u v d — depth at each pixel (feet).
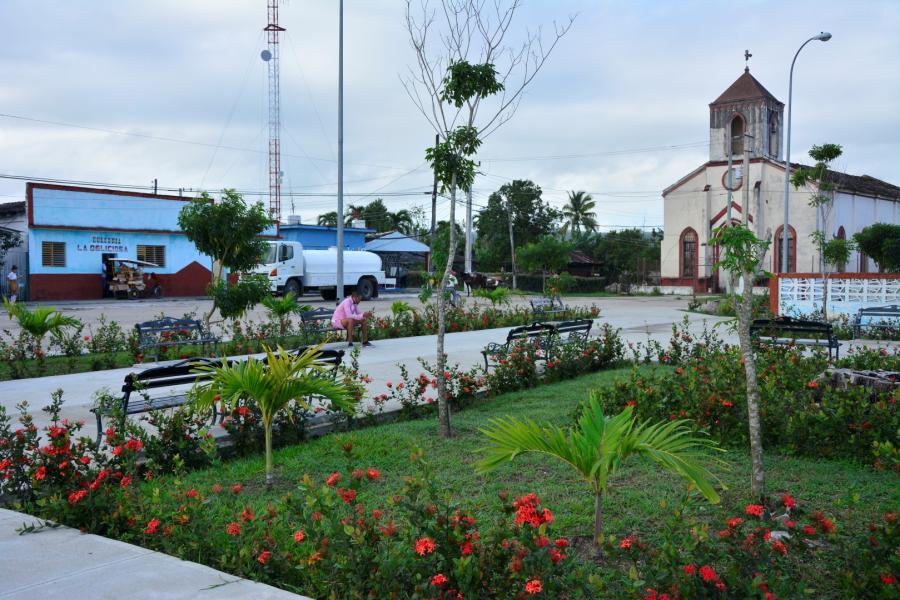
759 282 139.95
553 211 216.95
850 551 12.28
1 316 81.00
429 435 23.82
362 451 21.62
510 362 33.47
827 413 21.12
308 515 12.80
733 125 150.92
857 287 64.23
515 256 192.34
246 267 52.65
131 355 43.34
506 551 11.14
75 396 32.07
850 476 18.88
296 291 108.06
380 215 255.29
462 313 66.95
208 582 12.65
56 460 16.67
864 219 154.61
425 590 10.69
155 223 118.83
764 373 26.81
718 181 150.10
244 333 58.23
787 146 94.07
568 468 19.53
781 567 11.61
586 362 36.81
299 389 18.26
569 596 12.09
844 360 30.22
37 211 105.60
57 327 42.80
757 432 16.97
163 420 20.85
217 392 18.31
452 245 24.27
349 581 11.46
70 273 109.60
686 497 12.75
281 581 12.91
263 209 52.19
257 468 20.29
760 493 16.72
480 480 18.78
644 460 20.12
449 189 24.44
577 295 162.40
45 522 15.51
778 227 143.23
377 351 47.62
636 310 94.07
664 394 24.22
